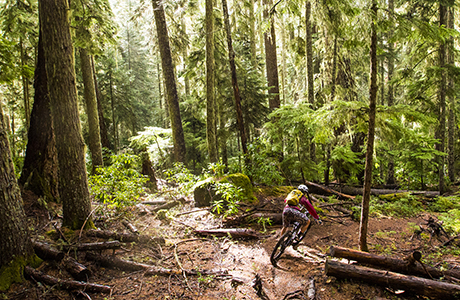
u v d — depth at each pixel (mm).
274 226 7465
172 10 12930
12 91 20062
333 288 4605
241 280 4801
